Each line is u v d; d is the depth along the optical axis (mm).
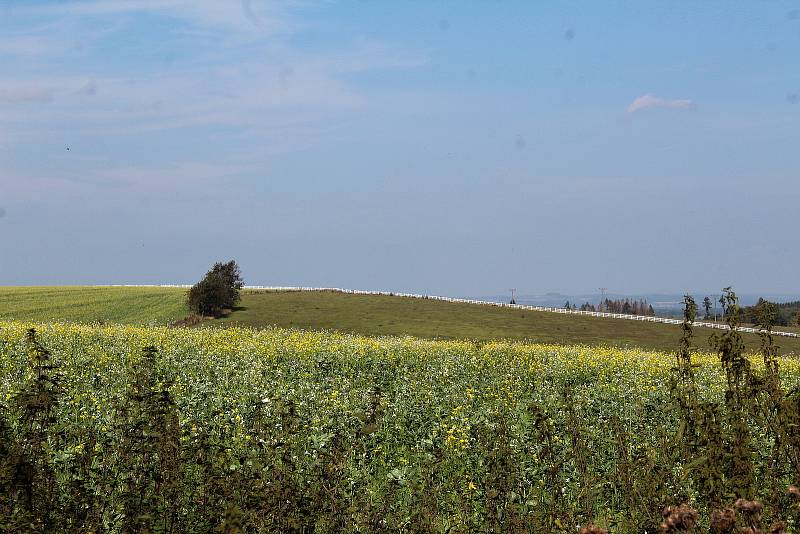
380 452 15109
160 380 20594
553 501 10383
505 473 10656
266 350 36844
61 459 10594
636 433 16781
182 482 9961
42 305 88500
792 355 57469
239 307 89938
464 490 11570
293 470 10133
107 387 23547
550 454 11906
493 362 35875
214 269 88000
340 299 100750
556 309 100812
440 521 10516
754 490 7738
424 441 14742
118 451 11227
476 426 15539
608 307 140000
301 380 27328
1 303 90062
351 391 24391
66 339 37719
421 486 11992
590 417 18734
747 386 8352
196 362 31344
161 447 9906
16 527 8031
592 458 13102
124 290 112375
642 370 35531
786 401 7980
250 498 8797
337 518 9750
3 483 8391
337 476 10672
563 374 32500
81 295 100562
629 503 10055
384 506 10594
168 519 9391
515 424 16609
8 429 9859
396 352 37938
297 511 9008
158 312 84125
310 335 49844
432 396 23203
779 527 6172
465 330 77625
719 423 8258
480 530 9945
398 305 96625
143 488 9531
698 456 8266
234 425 16062
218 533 7551
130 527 8836
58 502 9359
